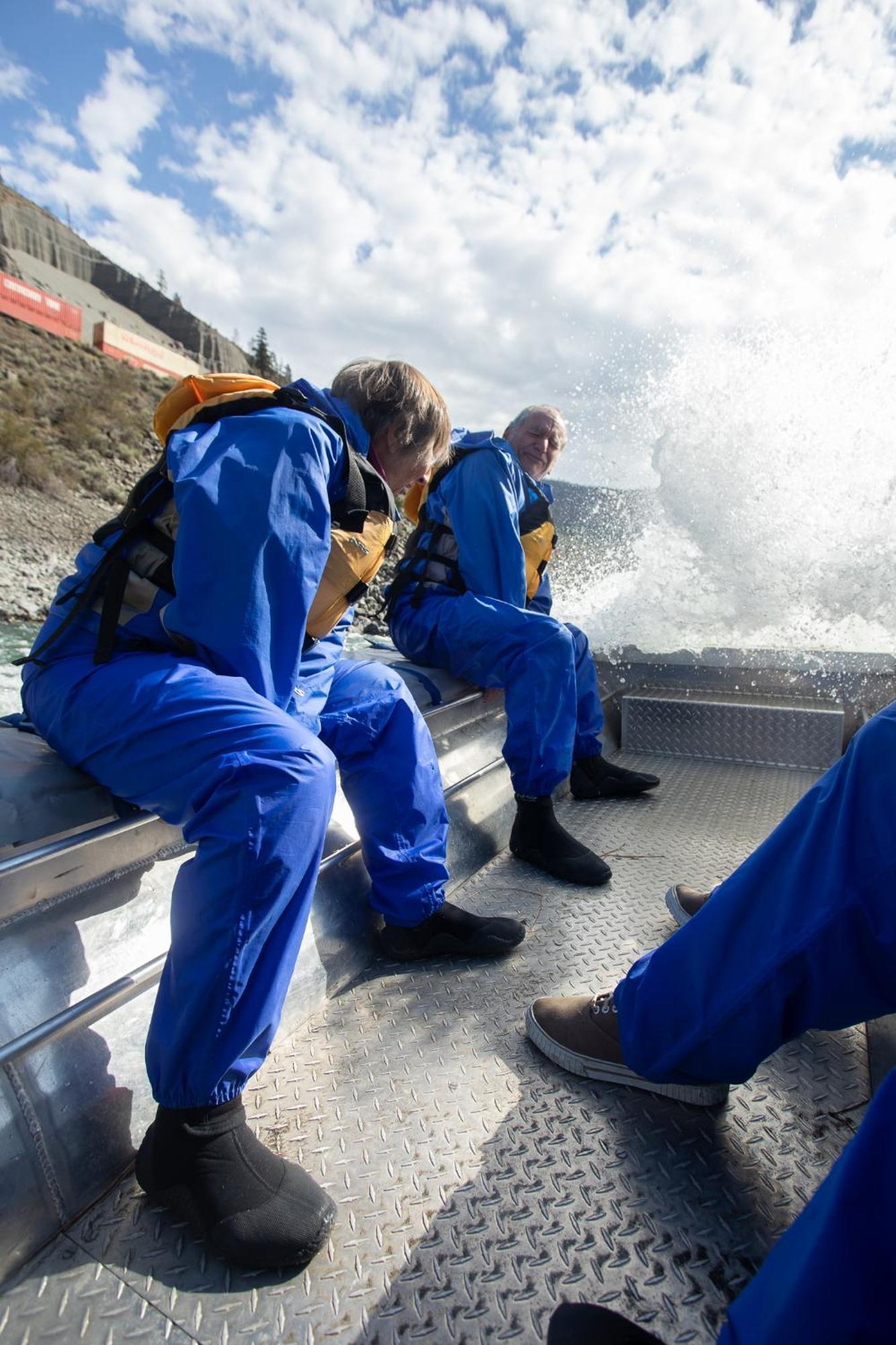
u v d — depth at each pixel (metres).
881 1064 1.40
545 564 2.94
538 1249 1.12
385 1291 1.07
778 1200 1.21
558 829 2.34
